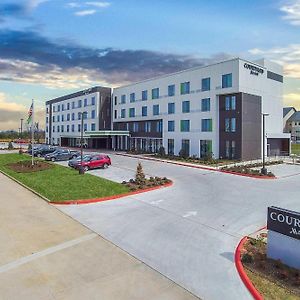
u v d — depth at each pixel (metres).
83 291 8.64
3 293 8.53
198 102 48.16
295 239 10.00
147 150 59.16
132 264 10.34
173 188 23.28
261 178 28.67
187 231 13.66
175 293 8.58
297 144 93.12
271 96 48.88
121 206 17.92
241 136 42.78
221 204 18.53
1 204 18.30
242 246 11.81
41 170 32.53
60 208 17.48
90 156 35.09
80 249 11.57
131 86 63.81
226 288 8.86
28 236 12.89
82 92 77.06
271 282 9.04
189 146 49.59
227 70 43.88
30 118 37.69
